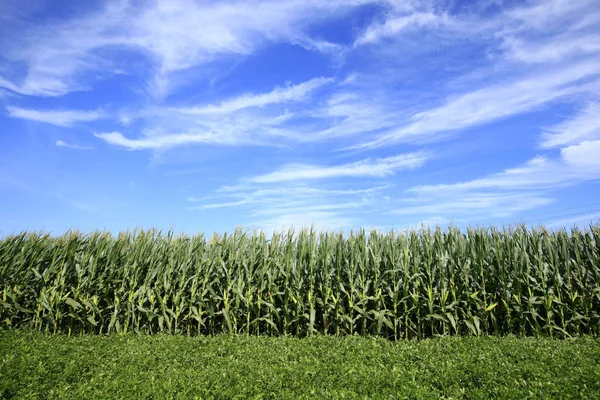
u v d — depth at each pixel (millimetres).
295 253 11984
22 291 11617
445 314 10766
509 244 11156
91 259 12070
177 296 11461
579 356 7133
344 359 7633
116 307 11312
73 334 11375
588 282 11039
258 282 11508
